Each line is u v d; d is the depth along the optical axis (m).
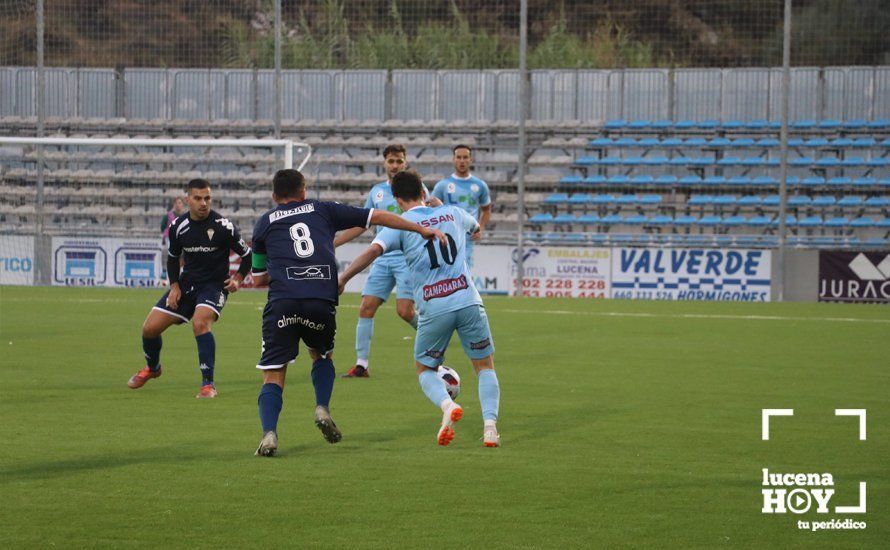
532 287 43.88
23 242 46.06
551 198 51.09
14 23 62.03
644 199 50.53
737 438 14.44
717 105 54.16
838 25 56.97
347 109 56.31
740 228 49.59
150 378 18.98
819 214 49.69
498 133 54.06
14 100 55.69
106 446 13.58
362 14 64.88
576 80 54.97
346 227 13.75
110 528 9.82
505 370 21.59
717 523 10.16
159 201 51.66
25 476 11.87
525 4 43.00
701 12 64.62
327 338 13.59
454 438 14.36
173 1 62.91
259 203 51.69
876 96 52.62
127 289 44.41
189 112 56.22
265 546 9.30
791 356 24.19
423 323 13.95
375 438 14.31
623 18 65.50
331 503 10.76
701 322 32.62
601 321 32.78
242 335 27.83
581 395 18.34
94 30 62.69
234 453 13.20
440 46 61.72
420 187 14.41
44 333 27.66
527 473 12.20
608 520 10.23
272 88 56.16
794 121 52.72
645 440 14.27
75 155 52.62
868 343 27.02
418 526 9.95
